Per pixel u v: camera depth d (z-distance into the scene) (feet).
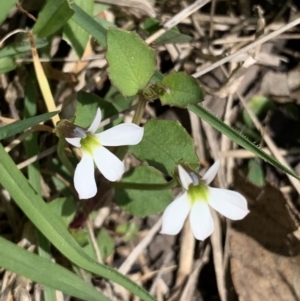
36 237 0.19
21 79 0.20
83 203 0.19
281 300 0.21
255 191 0.22
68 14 0.17
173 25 0.20
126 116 0.21
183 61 0.22
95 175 0.19
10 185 0.16
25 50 0.18
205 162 0.22
